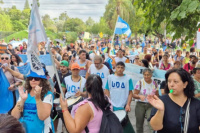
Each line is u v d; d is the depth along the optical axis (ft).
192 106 8.79
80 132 9.37
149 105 16.65
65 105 10.26
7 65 17.04
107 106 9.75
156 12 17.25
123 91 16.97
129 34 37.52
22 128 4.77
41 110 10.59
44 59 26.18
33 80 11.07
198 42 17.70
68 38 146.30
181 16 12.39
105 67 20.33
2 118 4.69
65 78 16.94
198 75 15.28
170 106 8.82
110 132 9.33
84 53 22.86
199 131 9.12
